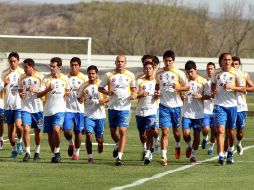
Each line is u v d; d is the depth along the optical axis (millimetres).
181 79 33656
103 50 171750
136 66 120750
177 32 168500
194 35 170375
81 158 36250
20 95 34438
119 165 32719
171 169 31453
